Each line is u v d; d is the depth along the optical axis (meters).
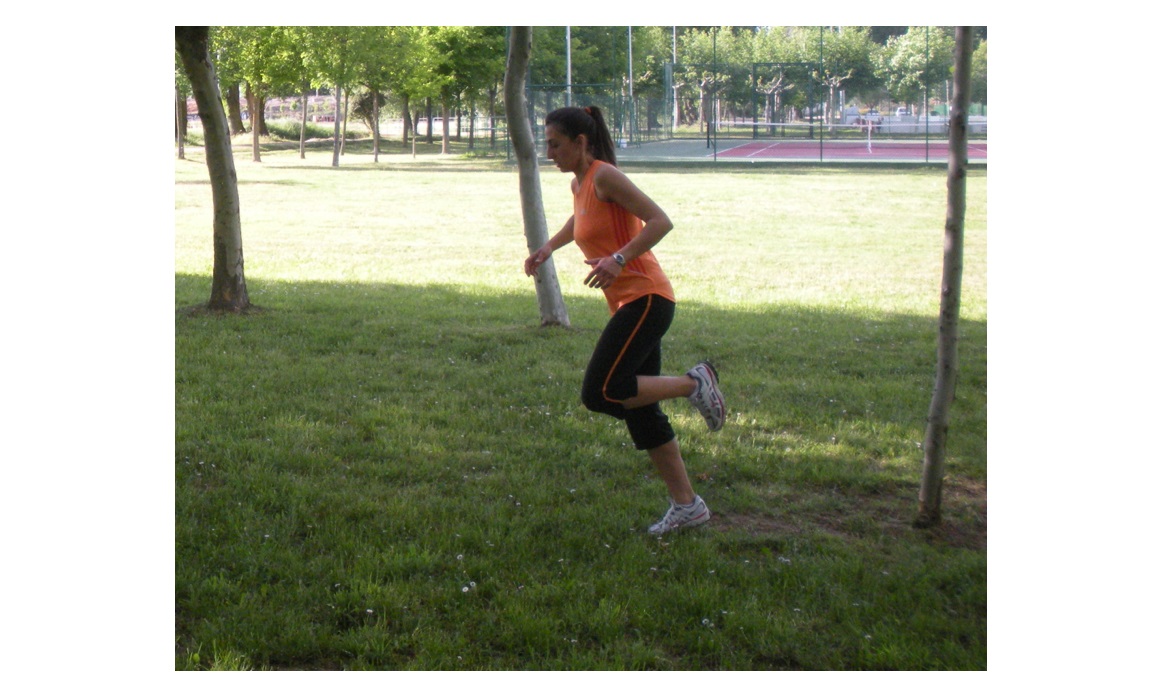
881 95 54.53
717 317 10.10
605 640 3.52
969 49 4.26
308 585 3.91
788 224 19.86
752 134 55.03
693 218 20.83
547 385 7.11
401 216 20.88
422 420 6.21
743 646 3.52
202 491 4.87
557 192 26.70
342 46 37.78
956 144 4.33
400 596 3.76
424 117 77.88
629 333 4.28
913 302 11.31
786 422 6.32
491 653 3.45
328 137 64.19
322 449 5.59
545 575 3.99
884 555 4.30
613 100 43.84
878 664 3.39
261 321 9.40
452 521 4.54
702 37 58.44
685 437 5.93
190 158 40.62
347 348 8.33
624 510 4.71
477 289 11.94
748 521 4.70
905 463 5.57
